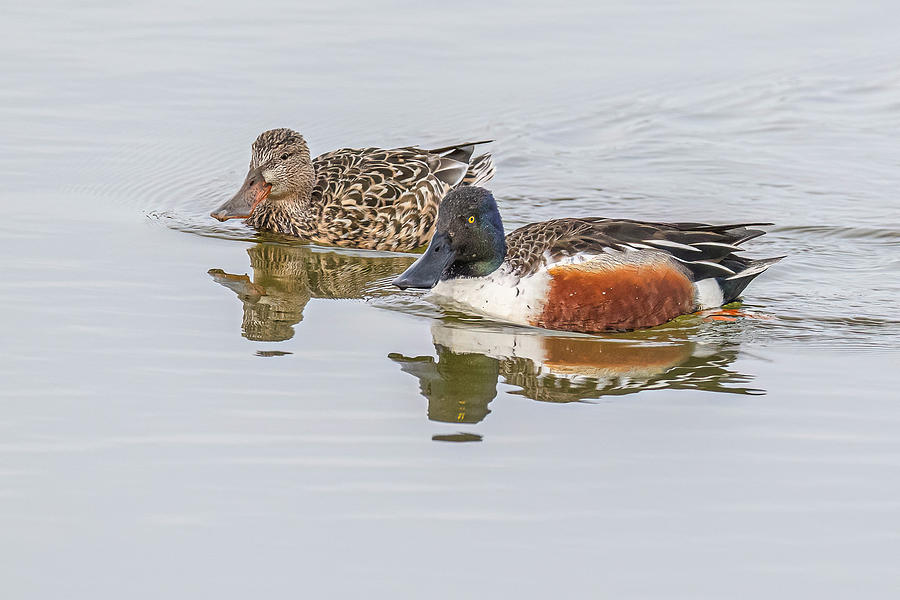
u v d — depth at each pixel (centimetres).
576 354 1295
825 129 2067
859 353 1292
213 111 2044
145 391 1173
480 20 2453
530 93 2166
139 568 905
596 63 2286
